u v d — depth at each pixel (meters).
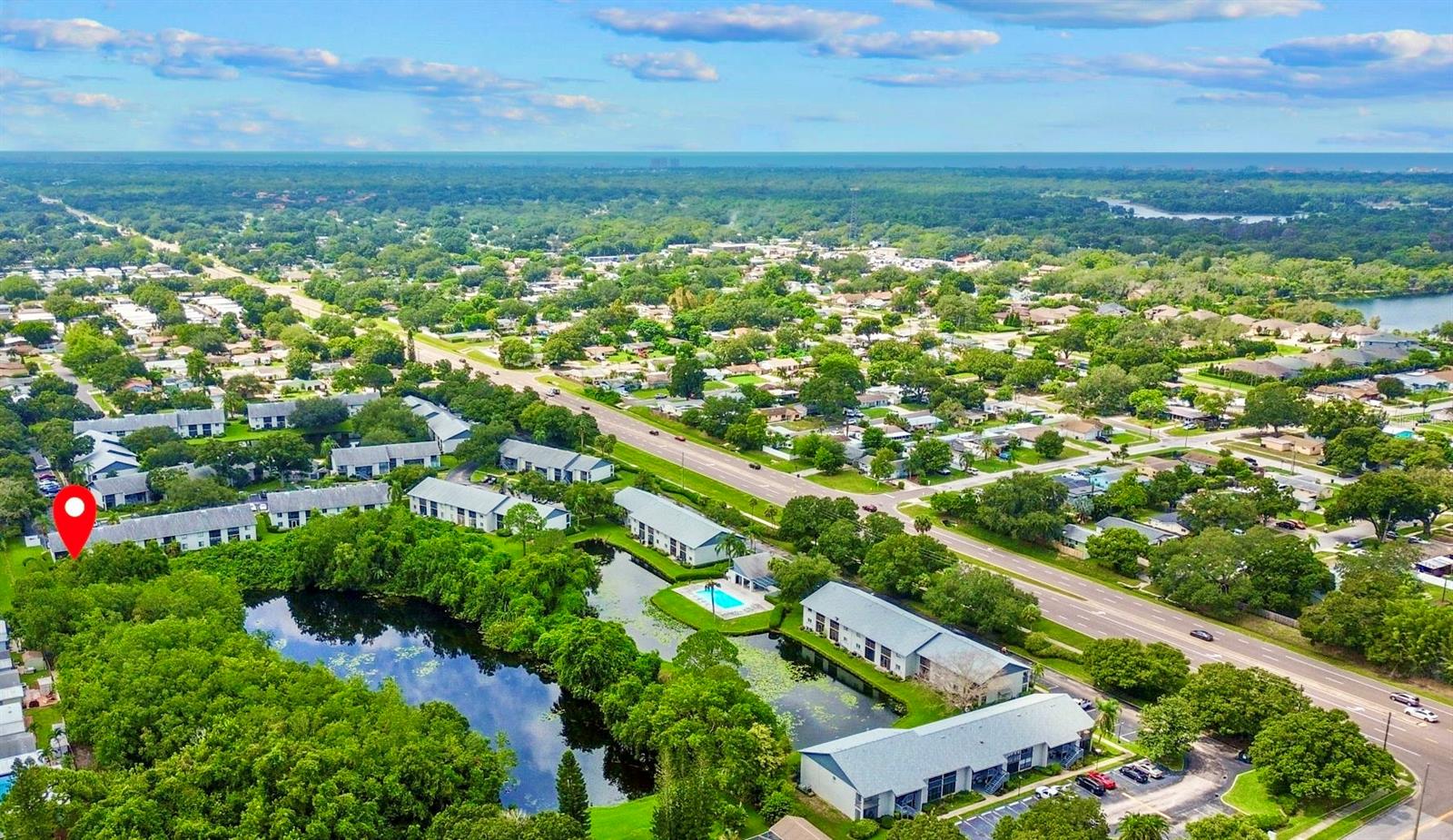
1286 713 171.12
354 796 146.12
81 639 189.50
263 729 159.38
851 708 196.00
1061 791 155.12
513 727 191.62
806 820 154.88
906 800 159.25
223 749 154.50
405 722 162.88
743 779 160.62
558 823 139.00
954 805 160.88
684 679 181.25
